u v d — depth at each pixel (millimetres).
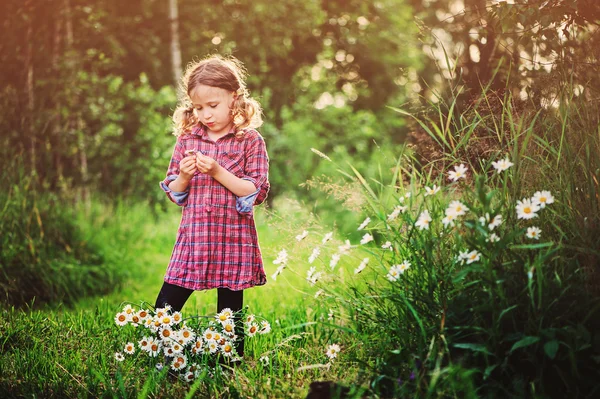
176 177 3416
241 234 3359
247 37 15781
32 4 9078
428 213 2945
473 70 4312
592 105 3107
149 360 3271
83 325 3938
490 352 2543
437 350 2635
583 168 2906
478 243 2535
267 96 15625
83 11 11000
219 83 3363
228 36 15727
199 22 15617
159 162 12047
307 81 17891
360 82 19969
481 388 2547
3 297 5863
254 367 3260
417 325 2822
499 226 2771
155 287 7406
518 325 2582
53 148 9445
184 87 3732
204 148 3438
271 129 14930
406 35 18672
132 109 12336
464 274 2541
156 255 9141
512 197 2832
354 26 18578
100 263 7707
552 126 3150
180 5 15398
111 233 8914
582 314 2521
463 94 4152
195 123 3562
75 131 10133
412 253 2902
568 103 3094
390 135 18406
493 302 2531
